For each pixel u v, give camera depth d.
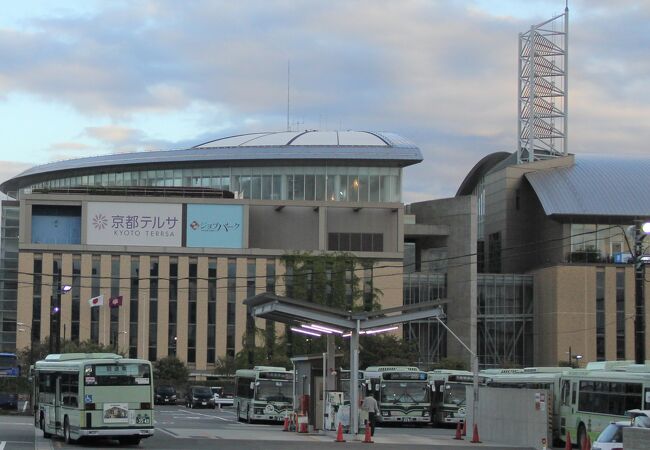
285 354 98.62
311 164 139.25
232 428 53.56
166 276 125.44
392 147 138.38
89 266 124.62
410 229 135.50
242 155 139.00
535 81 142.38
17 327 122.81
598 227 133.50
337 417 47.75
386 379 61.53
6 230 135.75
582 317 127.50
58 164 152.50
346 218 130.25
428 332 131.75
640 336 44.94
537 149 146.62
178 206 126.56
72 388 38.00
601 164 141.88
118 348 118.00
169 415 75.00
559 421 45.22
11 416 67.88
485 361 133.12
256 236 129.50
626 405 38.66
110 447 37.09
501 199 143.38
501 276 135.50
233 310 125.62
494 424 46.38
